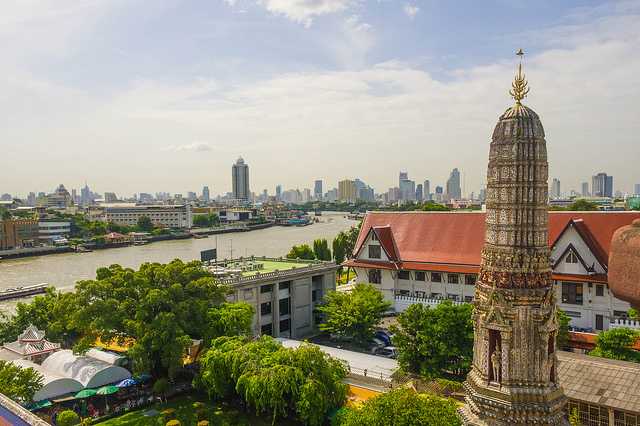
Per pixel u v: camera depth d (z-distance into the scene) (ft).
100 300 198.29
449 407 118.52
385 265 273.54
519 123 91.40
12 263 635.25
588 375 126.82
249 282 256.73
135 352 182.50
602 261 213.87
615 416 117.80
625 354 172.24
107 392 176.04
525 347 89.35
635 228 57.98
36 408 163.12
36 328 214.28
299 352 162.40
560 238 224.33
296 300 287.89
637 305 57.36
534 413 87.86
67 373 185.68
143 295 201.36
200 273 216.74
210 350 178.40
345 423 126.62
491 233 94.43
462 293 254.88
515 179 90.99
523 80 93.45
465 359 179.83
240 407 182.60
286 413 163.63
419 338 186.29
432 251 268.62
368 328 237.04
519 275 90.79
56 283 479.41
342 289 368.68
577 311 220.64
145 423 168.25
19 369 163.73
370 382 192.03
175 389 197.06
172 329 186.50
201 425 161.07
